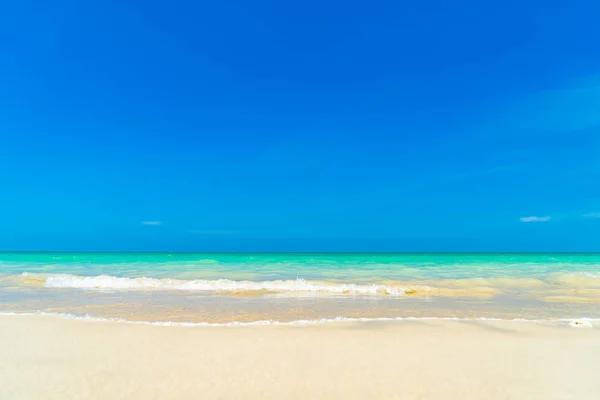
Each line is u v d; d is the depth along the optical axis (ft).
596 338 26.20
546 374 19.48
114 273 72.69
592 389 17.69
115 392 17.06
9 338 25.53
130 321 31.14
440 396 16.85
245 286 54.13
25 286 55.21
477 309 38.68
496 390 17.52
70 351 22.80
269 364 20.71
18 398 16.38
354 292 50.80
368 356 22.12
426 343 24.81
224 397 16.62
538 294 49.24
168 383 18.07
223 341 25.04
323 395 16.87
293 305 40.68
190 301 43.04
